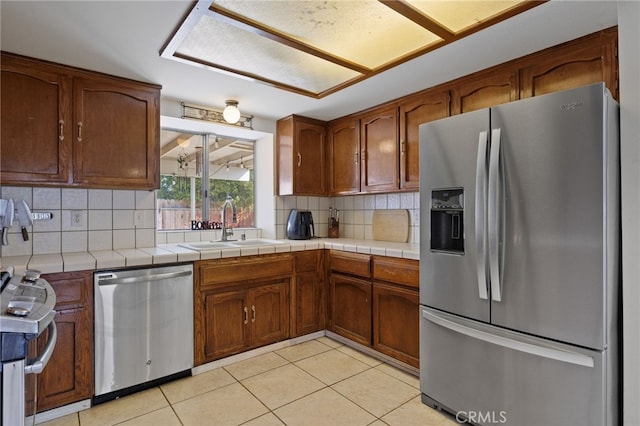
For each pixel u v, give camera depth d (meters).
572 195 1.46
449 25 1.74
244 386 2.28
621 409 1.52
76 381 1.99
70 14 1.63
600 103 1.39
